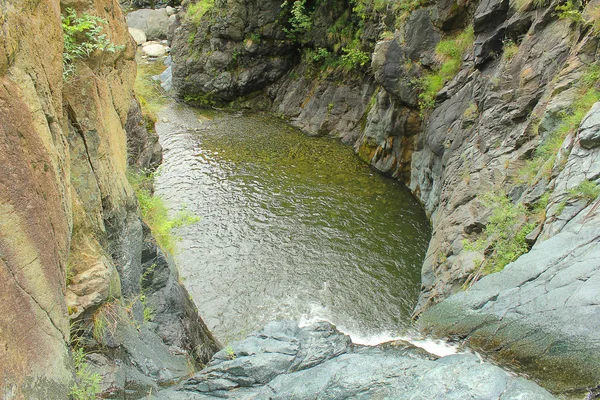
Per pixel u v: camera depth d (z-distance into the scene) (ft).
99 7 25.53
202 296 41.73
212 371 23.77
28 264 15.53
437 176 49.67
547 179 32.35
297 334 27.12
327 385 20.71
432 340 27.78
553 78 36.88
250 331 38.60
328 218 51.42
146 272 30.66
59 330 17.40
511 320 24.58
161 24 101.81
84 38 23.31
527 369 22.84
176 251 46.09
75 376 18.10
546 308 23.66
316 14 69.41
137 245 28.76
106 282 22.22
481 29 43.96
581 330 21.88
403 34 52.90
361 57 64.13
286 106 74.33
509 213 33.24
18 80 15.58
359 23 64.18
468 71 48.16
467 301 27.37
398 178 57.26
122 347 22.75
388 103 57.06
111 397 19.94
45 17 18.15
